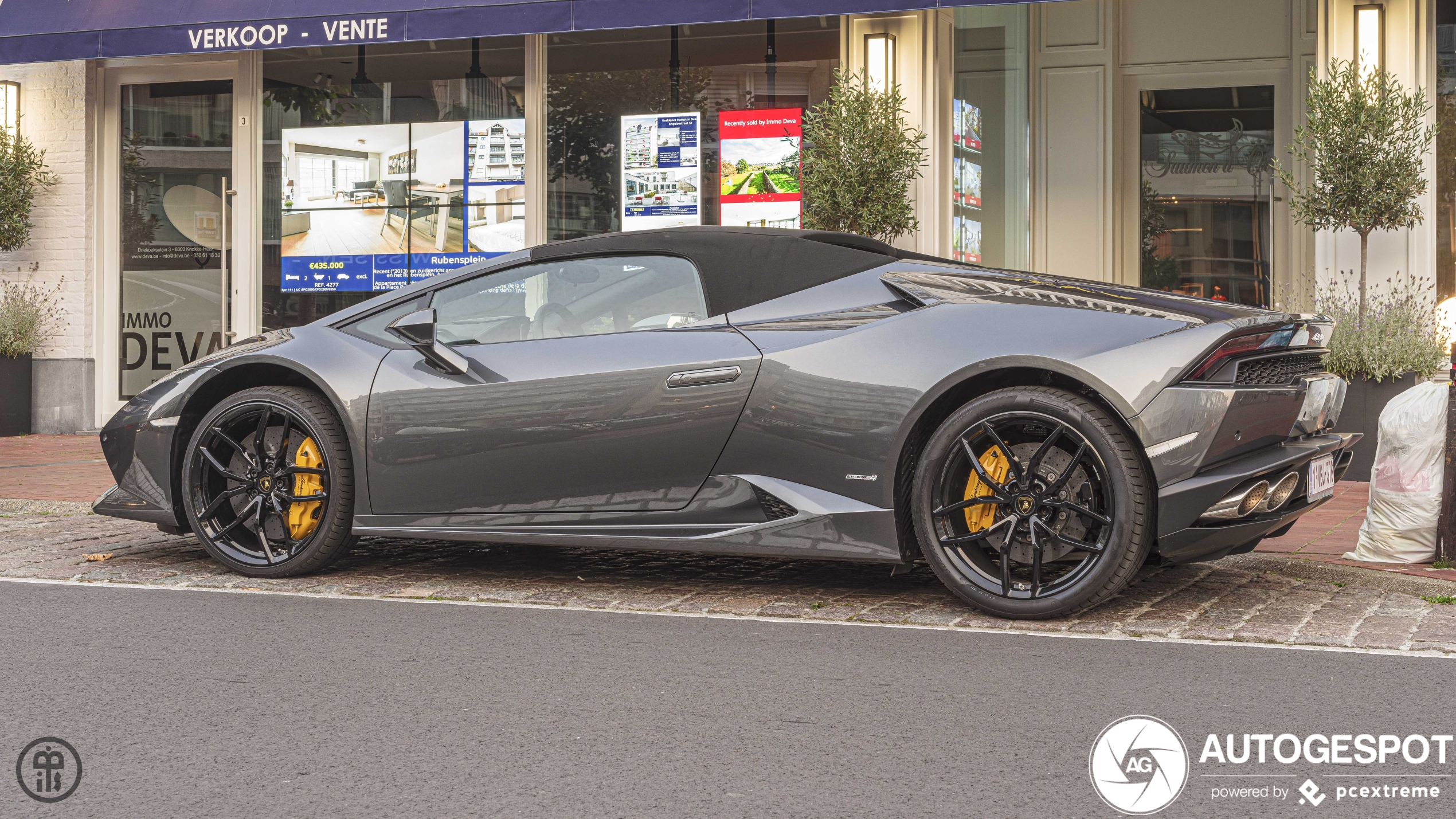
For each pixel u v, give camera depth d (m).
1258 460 3.91
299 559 4.73
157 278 11.56
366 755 2.70
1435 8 8.43
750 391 4.24
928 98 9.48
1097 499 4.00
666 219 10.44
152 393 5.08
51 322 11.42
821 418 4.18
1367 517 4.97
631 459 4.36
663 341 4.41
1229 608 4.22
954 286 4.30
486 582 4.74
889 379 4.12
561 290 4.64
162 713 3.01
